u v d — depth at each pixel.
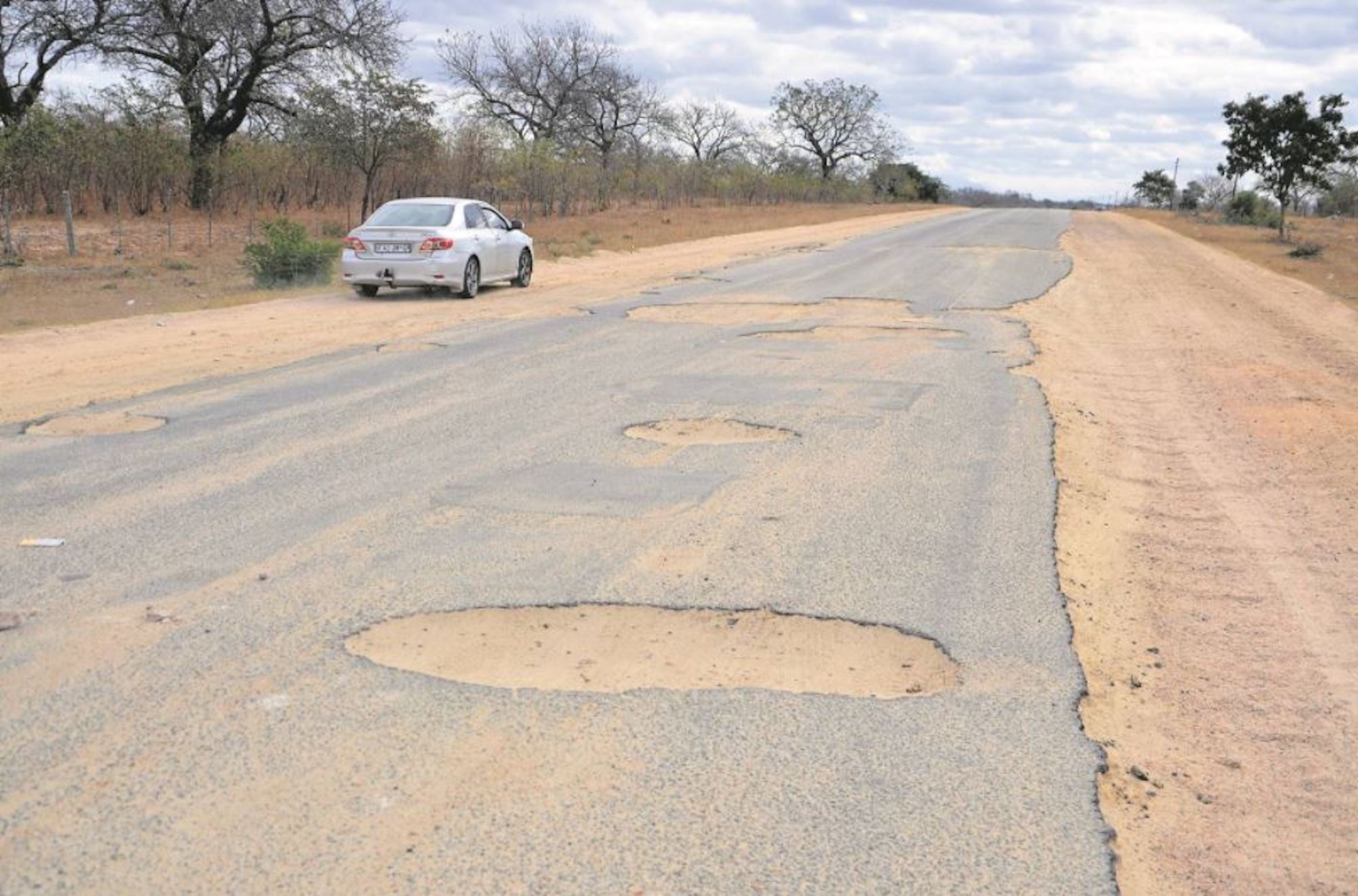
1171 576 5.85
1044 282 20.52
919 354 12.19
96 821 3.28
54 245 24.58
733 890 3.02
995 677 4.41
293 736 3.79
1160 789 3.73
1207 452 8.60
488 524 6.12
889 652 4.62
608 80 65.88
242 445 7.88
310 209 37.22
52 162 28.59
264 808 3.36
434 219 17.47
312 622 4.75
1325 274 26.16
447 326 14.05
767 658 4.52
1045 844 3.30
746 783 3.56
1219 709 4.35
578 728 3.90
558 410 9.14
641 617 4.89
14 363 11.17
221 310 15.66
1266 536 6.57
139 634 4.59
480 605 4.98
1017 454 7.95
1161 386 11.27
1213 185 90.31
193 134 34.25
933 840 3.29
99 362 11.24
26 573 5.27
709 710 4.05
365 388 10.01
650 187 58.41
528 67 64.62
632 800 3.45
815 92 91.88
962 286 19.41
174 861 3.09
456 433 8.30
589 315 15.12
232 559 5.50
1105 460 8.18
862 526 6.21
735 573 5.43
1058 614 5.05
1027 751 3.83
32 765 3.58
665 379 10.52
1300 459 8.42
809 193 75.25
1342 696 4.49
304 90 34.22
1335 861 3.37
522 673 4.33
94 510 6.29
